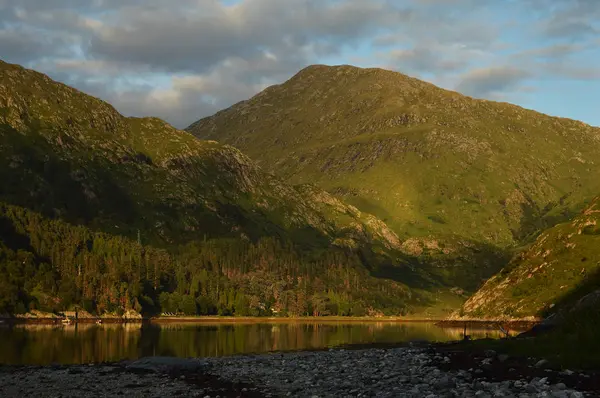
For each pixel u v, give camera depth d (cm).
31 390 5194
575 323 5444
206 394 4841
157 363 6706
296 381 5391
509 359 5038
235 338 16212
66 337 15175
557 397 3334
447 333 19050
